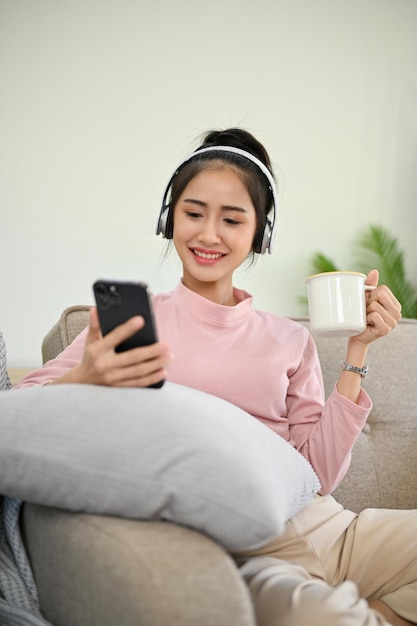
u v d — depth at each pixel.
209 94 3.75
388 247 3.76
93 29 3.64
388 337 1.49
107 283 0.84
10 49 3.56
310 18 3.83
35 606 0.86
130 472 0.78
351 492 1.36
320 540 1.07
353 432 1.19
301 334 1.32
